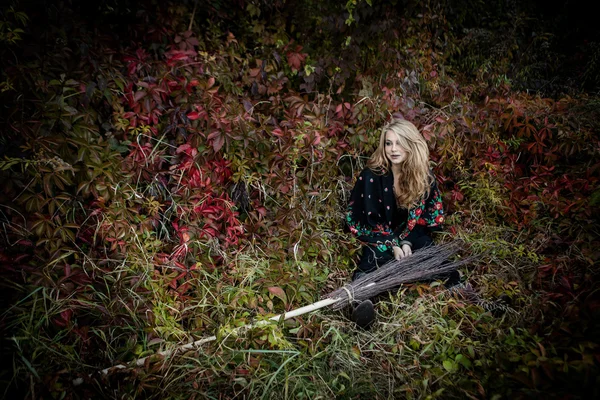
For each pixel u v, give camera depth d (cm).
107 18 307
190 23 323
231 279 271
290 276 268
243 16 356
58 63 258
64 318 219
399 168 307
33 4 255
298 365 233
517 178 377
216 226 288
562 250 319
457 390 211
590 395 191
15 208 234
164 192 288
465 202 367
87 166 252
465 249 320
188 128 288
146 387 212
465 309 260
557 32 545
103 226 252
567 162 387
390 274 281
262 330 237
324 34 366
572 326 221
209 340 237
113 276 252
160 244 271
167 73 287
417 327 258
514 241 336
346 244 325
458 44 461
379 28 359
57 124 253
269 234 302
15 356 208
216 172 296
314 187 333
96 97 270
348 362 238
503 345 232
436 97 400
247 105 319
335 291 271
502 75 464
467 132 374
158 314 239
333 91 379
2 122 234
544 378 203
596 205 324
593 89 510
